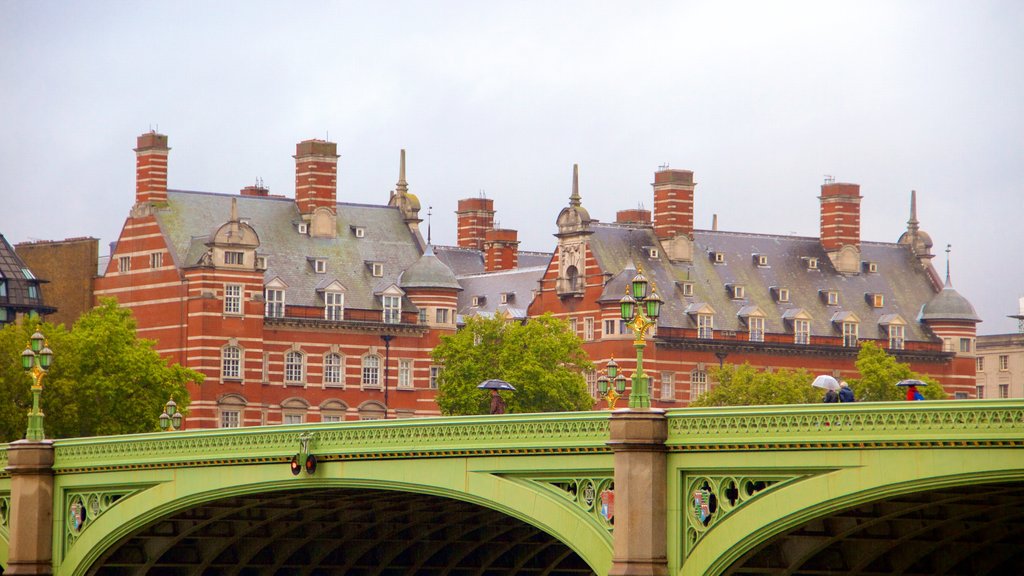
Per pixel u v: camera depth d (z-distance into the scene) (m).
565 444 61.00
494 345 154.00
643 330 60.78
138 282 168.38
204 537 81.88
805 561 61.31
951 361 195.00
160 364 140.12
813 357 187.00
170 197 169.50
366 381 173.75
